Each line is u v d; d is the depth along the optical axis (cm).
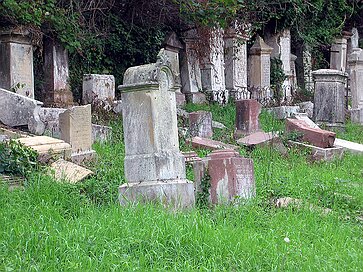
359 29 3494
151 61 2184
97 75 1747
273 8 2641
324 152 1378
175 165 864
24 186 883
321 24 3016
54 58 1752
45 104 1686
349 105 2548
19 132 1262
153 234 675
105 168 1059
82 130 1173
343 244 749
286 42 2752
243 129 1595
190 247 662
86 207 809
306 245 730
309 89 2878
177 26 2225
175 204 838
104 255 621
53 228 685
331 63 3164
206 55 2242
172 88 884
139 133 860
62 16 1736
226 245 671
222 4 1745
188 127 1572
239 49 2405
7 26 1545
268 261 650
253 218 820
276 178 1072
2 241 641
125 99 871
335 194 1010
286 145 1412
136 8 2120
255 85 2509
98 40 2008
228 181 891
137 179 855
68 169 988
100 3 1995
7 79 1543
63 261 606
